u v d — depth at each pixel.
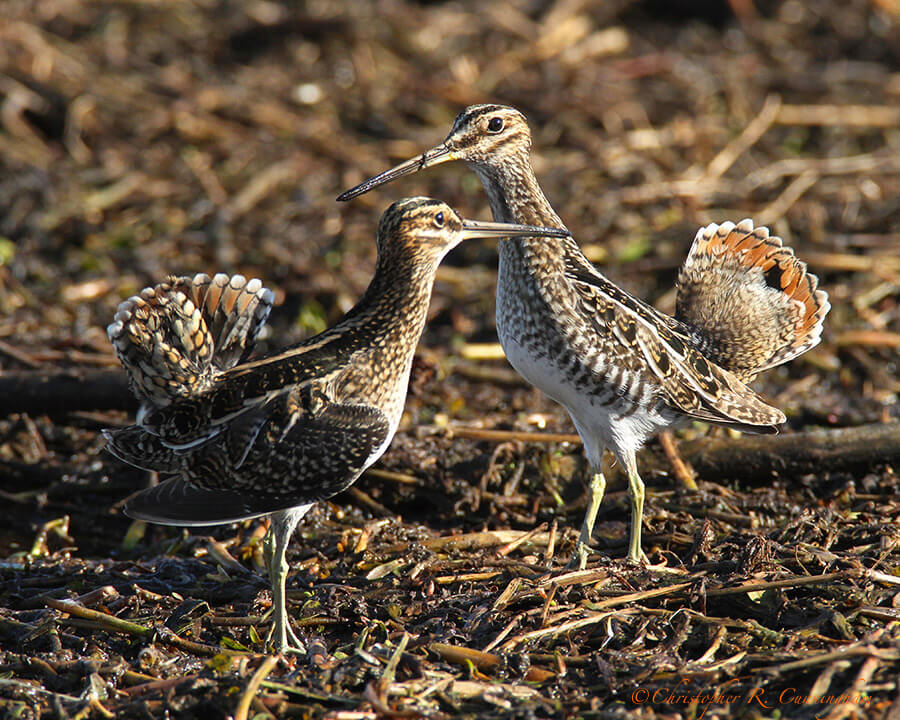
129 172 17.72
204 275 8.85
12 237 16.39
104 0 21.34
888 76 20.48
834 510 10.42
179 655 8.52
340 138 18.69
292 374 8.69
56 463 12.30
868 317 14.73
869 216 16.53
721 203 16.95
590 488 10.25
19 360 13.41
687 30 22.25
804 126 19.14
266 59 20.66
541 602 8.91
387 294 9.04
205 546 10.70
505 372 13.95
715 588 8.80
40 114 18.70
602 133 18.89
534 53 20.89
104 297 15.47
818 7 22.47
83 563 10.09
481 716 7.43
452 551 10.21
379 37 21.09
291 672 8.00
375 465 11.64
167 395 8.76
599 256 15.85
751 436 11.94
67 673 8.17
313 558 10.26
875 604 8.50
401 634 8.45
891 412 12.96
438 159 10.46
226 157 18.12
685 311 10.70
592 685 7.86
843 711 7.08
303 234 16.44
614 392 9.80
